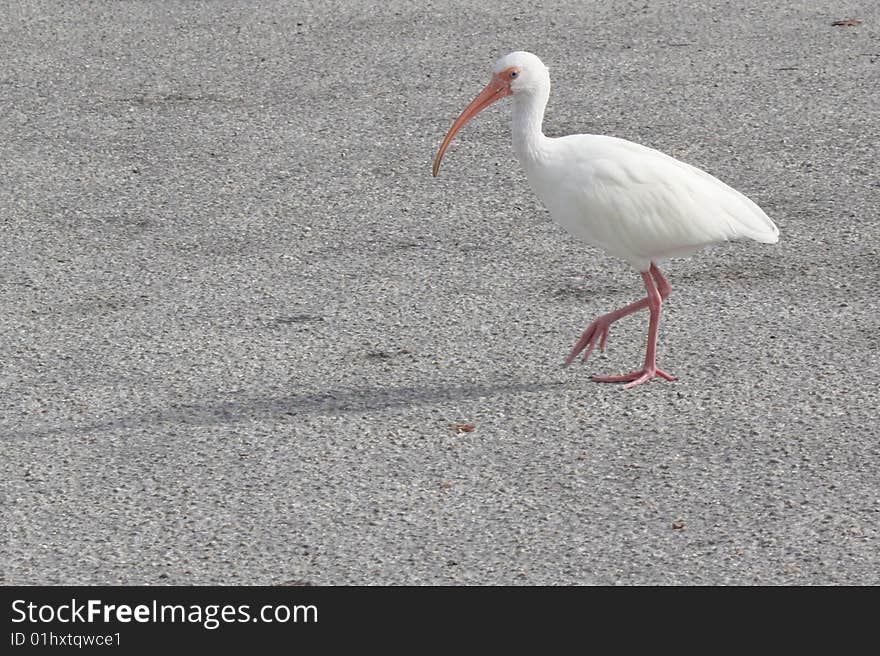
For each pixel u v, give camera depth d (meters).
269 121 13.92
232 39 16.47
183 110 14.27
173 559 6.86
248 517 7.21
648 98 14.22
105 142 13.46
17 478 7.66
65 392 8.73
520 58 8.85
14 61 15.88
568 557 6.76
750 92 14.26
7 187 12.43
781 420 8.09
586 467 7.62
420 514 7.19
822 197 11.70
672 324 9.55
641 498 7.27
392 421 8.23
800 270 10.33
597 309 9.81
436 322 9.67
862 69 14.78
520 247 10.96
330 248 11.05
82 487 7.55
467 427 8.12
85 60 15.85
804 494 7.24
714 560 6.68
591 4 17.50
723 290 10.05
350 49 16.02
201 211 11.85
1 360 9.20
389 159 12.91
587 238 8.83
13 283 10.48
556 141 8.86
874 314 9.52
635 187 8.54
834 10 16.89
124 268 10.74
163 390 8.73
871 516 7.00
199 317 9.83
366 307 9.94
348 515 7.20
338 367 9.01
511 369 8.93
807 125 13.34
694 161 12.60
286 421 8.27
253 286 10.35
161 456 7.87
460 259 10.77
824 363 8.83
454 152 13.04
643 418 8.20
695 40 15.97
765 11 16.97
